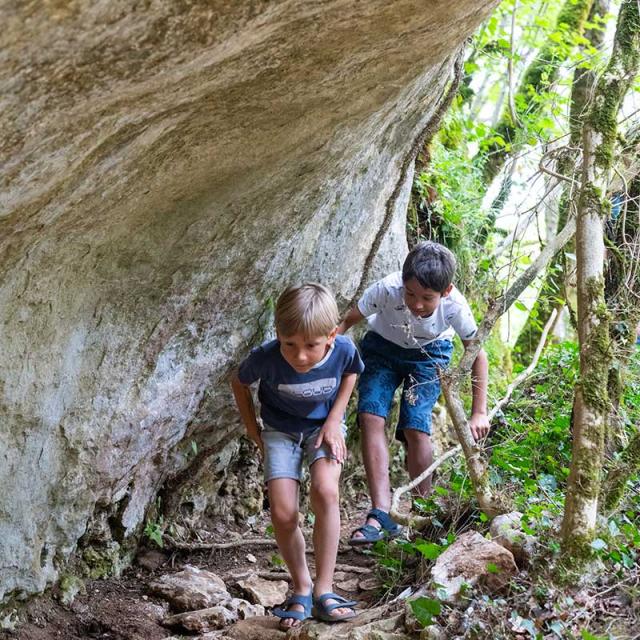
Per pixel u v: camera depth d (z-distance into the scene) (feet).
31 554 10.41
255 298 12.80
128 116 7.08
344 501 16.62
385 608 10.34
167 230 10.15
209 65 6.98
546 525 10.46
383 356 13.89
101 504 11.80
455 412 11.31
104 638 10.89
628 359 12.17
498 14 22.75
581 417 9.91
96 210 8.64
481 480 11.31
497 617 9.06
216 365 12.63
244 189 10.36
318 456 10.80
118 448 11.26
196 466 13.60
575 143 12.61
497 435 16.05
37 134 6.42
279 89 8.34
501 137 21.77
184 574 12.39
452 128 21.74
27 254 8.58
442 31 8.77
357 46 8.16
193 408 12.73
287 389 10.85
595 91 10.78
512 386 13.52
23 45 5.44
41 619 10.89
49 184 7.30
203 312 11.94
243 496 15.19
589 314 10.18
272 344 10.93
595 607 9.20
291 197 11.48
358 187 13.53
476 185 21.72
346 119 10.26
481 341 11.38
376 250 15.11
